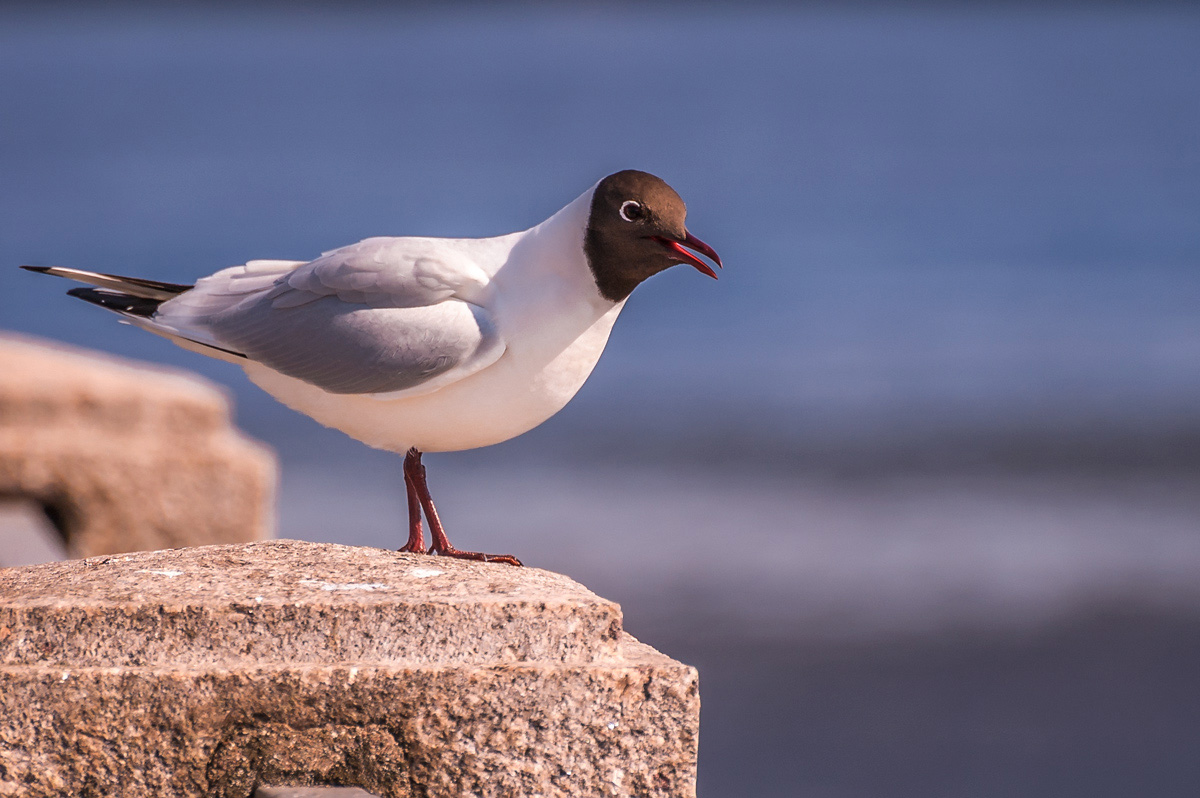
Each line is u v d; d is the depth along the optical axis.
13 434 12.05
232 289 7.64
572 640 5.11
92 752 4.86
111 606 4.96
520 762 5.01
